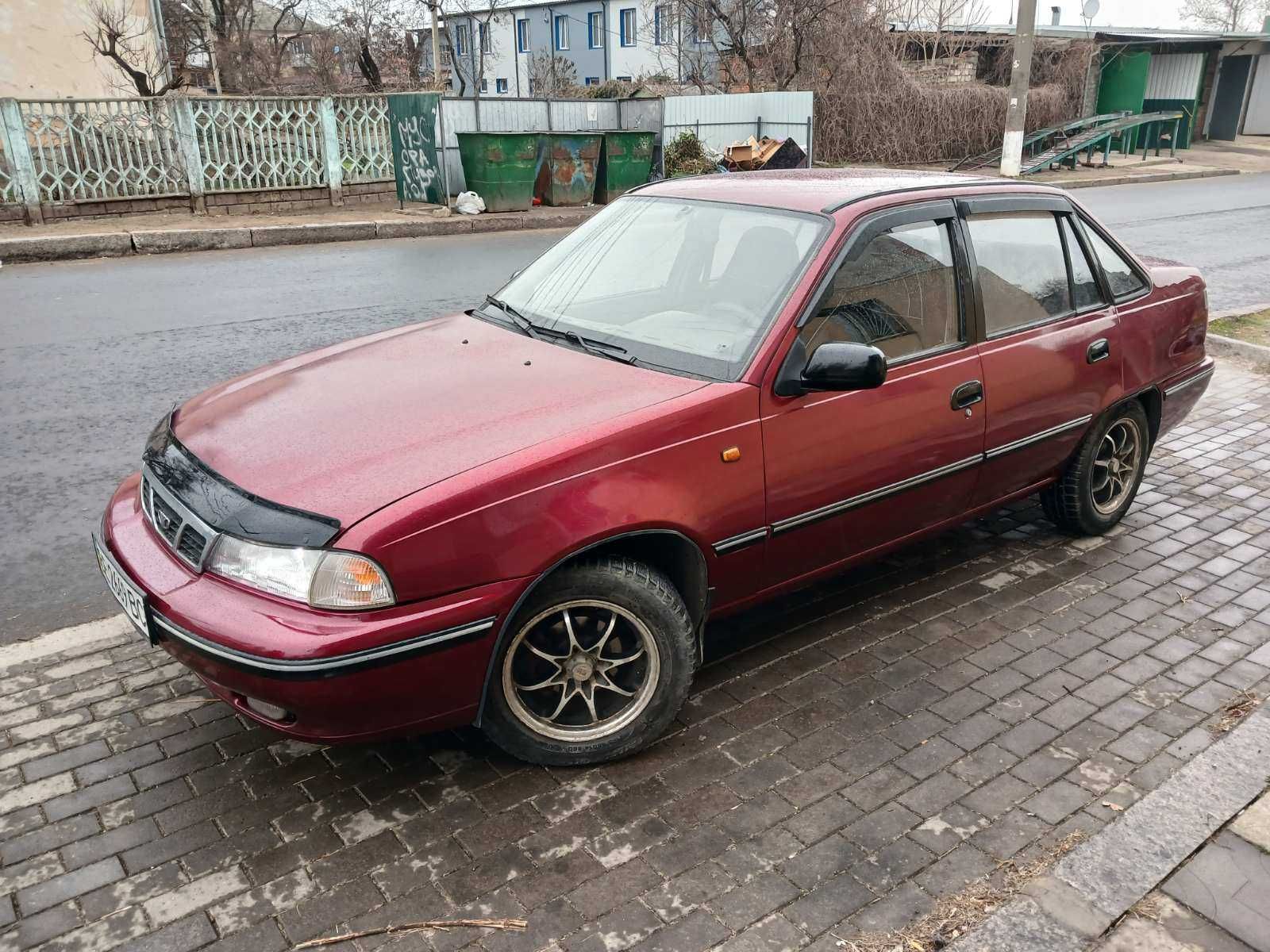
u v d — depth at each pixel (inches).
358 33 1403.8
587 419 121.8
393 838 115.3
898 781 125.6
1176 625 164.1
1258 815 118.0
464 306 380.5
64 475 220.2
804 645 158.2
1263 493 220.8
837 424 138.5
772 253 144.2
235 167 605.3
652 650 125.9
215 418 134.7
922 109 1032.2
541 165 697.0
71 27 707.4
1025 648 157.1
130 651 154.0
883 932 102.3
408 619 108.0
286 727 112.0
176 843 114.3
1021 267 169.0
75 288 410.6
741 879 109.2
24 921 103.1
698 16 1067.9
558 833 116.3
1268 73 1481.3
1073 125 1055.6
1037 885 107.7
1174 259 513.0
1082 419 178.2
